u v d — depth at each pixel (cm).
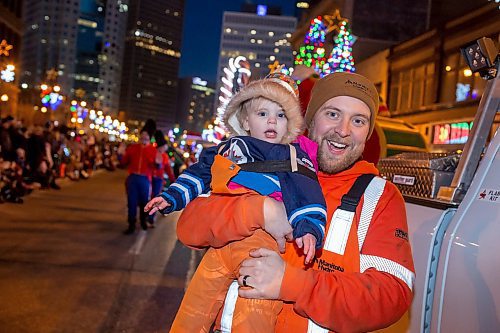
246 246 202
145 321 521
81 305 552
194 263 799
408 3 2881
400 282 178
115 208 1416
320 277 177
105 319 516
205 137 2184
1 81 4141
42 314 513
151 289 636
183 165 1589
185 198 239
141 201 1045
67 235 939
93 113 4603
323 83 226
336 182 212
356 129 217
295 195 200
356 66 2889
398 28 2881
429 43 2139
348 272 188
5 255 737
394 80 2495
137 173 1033
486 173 221
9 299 549
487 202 207
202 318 211
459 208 221
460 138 1898
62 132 2275
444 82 2052
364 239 191
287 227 195
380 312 171
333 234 195
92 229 1036
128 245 906
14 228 953
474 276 191
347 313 169
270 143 220
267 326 193
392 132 601
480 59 278
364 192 201
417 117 2195
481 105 268
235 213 199
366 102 219
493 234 192
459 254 203
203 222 208
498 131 230
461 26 1922
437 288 212
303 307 172
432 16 2872
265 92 230
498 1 813
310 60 1349
